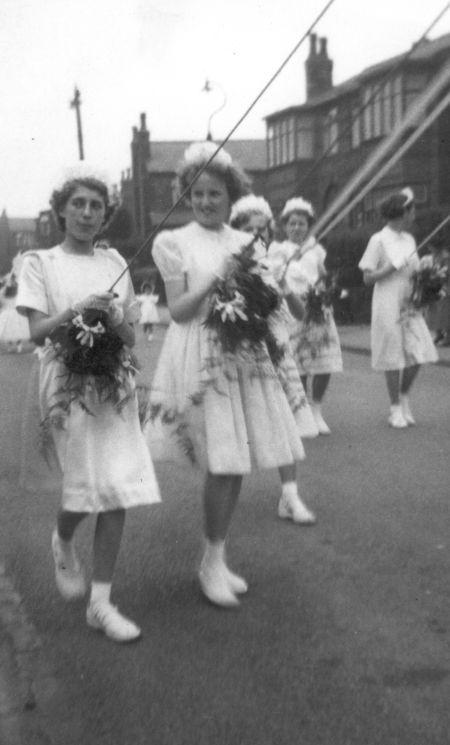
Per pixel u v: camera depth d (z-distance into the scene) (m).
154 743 2.89
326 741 2.88
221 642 3.61
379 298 7.96
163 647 3.57
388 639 3.60
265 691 3.21
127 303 3.93
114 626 3.63
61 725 3.00
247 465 3.90
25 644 3.60
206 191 4.09
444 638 3.60
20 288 3.76
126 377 3.67
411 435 7.62
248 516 5.35
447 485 5.90
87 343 3.52
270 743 2.88
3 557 4.70
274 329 4.22
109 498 3.59
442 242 18.28
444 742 2.86
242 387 3.96
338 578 4.28
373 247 7.91
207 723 3.00
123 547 4.81
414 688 3.21
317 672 3.34
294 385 4.46
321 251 7.90
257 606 3.97
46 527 5.25
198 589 4.18
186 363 3.97
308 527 5.10
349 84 32.84
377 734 2.92
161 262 4.04
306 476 6.28
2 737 2.93
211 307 3.91
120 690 3.23
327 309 7.61
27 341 19.66
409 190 8.00
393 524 5.10
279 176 39.97
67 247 3.90
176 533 5.05
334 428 8.06
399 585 4.18
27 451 3.81
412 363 7.96
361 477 6.19
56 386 3.66
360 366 13.27
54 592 4.16
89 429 3.64
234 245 4.16
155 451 4.07
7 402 10.12
